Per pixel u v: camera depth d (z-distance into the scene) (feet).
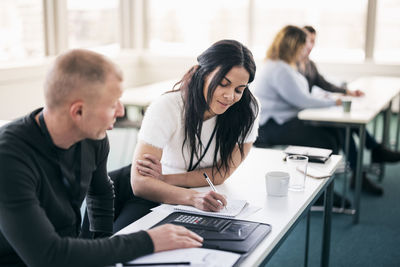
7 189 3.54
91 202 5.05
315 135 10.93
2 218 3.58
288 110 11.37
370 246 9.05
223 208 4.95
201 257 3.80
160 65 22.97
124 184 6.37
